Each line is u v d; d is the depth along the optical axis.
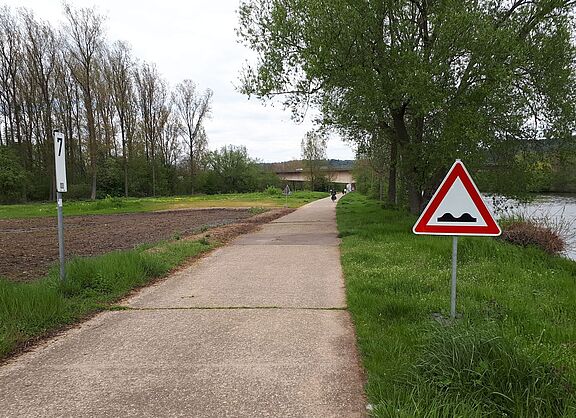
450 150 13.53
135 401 3.30
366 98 14.33
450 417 2.85
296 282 7.43
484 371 3.13
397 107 15.07
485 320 4.60
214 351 4.29
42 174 56.06
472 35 12.90
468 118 13.05
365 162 48.62
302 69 15.30
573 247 13.35
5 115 53.75
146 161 68.00
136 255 8.32
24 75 52.66
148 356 4.19
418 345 3.95
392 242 11.61
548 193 36.62
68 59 53.06
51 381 3.67
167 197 64.31
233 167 86.81
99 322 5.29
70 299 6.08
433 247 10.29
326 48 13.97
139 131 67.12
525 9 15.17
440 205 4.31
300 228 17.62
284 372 3.78
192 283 7.48
